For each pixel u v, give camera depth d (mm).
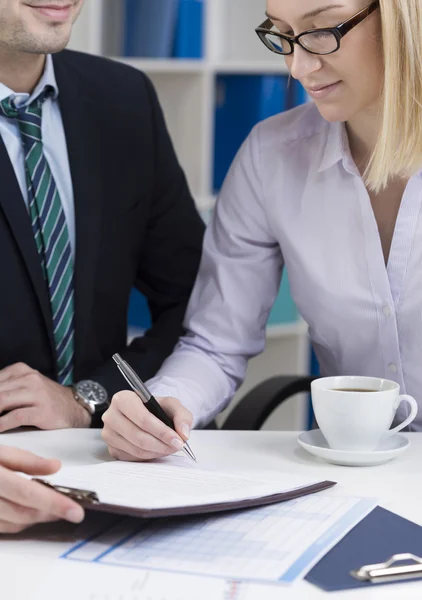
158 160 2291
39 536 1161
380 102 1604
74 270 2064
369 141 1755
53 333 2045
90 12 3094
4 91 2016
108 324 2195
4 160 1978
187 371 1854
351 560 1062
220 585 1008
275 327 3600
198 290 2006
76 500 1140
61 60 2178
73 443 1590
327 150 1783
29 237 1991
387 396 1449
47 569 1065
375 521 1181
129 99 2246
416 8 1488
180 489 1220
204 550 1097
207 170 3471
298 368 3723
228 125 3557
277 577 1020
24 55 1977
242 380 1982
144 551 1102
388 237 1774
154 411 1473
